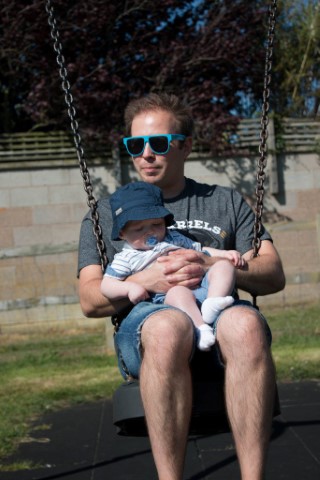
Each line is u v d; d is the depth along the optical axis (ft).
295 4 61.46
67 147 50.52
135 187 11.32
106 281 10.96
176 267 10.57
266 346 9.40
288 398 20.95
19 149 50.06
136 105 12.12
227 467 15.02
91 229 12.12
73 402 22.06
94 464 15.87
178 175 11.99
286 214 51.60
